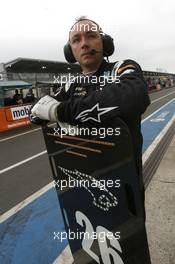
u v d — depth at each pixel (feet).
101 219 4.93
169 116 41.70
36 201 13.87
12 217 12.37
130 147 4.17
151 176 14.60
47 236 10.48
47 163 20.48
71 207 5.39
